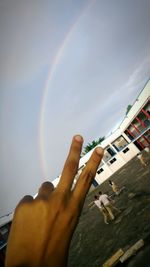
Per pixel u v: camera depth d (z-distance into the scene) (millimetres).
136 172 22422
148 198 11969
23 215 1027
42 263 936
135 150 34906
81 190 1116
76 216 1062
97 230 12938
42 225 1003
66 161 1154
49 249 967
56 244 983
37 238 979
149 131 33219
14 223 1023
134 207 12008
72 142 1169
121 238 9156
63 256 973
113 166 35531
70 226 1030
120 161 35438
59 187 1107
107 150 36906
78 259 10820
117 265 7039
